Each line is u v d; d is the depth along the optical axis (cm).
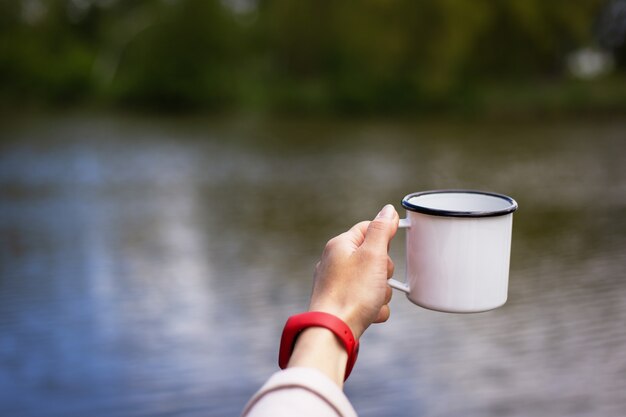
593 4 3891
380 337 799
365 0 3831
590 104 3781
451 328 820
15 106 4084
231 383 693
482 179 1836
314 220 1414
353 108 3888
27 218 1470
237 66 4069
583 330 800
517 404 629
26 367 741
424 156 2295
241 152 2445
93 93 4122
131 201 1639
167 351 775
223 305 918
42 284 1026
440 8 3725
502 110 3788
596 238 1221
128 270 1090
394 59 3875
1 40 4188
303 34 3981
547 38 3903
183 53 4025
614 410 610
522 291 944
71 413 638
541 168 1997
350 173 1978
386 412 623
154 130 3125
